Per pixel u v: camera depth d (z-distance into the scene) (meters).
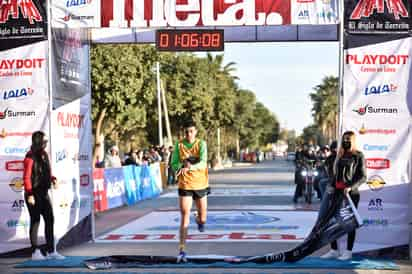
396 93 10.70
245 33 13.15
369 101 10.73
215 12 11.08
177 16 11.13
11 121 11.27
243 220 16.42
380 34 10.71
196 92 53.66
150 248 12.02
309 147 21.70
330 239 10.29
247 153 95.38
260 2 11.00
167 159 34.19
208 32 11.64
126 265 10.24
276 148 185.12
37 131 10.70
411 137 10.69
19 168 11.26
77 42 12.59
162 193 29.03
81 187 12.72
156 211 19.73
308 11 10.89
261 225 15.35
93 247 12.21
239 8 11.04
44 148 10.69
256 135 119.25
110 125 40.97
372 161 10.75
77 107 12.57
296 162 21.81
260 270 9.84
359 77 10.74
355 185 10.14
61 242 11.74
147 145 58.56
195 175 10.42
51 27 11.28
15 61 11.27
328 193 10.43
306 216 17.36
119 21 11.20
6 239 11.27
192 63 54.31
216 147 69.12
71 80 12.25
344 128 10.79
